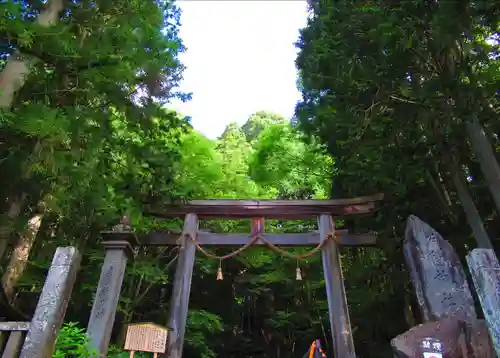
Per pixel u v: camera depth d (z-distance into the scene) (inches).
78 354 245.6
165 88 362.3
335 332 390.3
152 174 359.6
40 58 279.0
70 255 217.3
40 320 194.2
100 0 345.7
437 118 362.0
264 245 451.2
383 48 330.6
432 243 375.9
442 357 274.8
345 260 619.2
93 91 308.3
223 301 738.8
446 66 339.3
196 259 642.8
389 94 345.4
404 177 431.2
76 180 330.6
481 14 283.3
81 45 302.0
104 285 356.5
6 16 251.3
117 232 385.7
